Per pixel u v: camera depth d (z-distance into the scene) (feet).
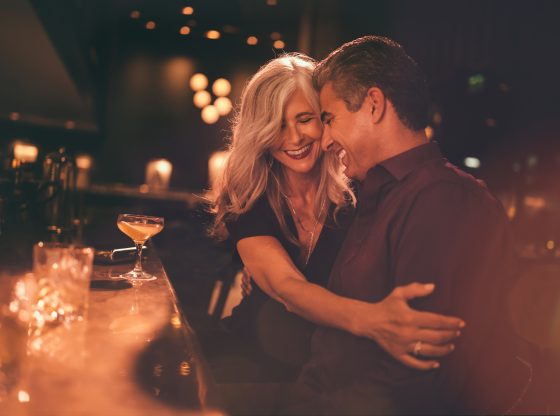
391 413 3.89
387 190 4.18
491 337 3.92
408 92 4.27
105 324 3.77
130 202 22.06
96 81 23.57
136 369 3.01
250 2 26.73
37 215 8.23
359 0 25.45
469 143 18.67
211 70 30.17
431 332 3.66
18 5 11.10
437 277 3.83
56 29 13.26
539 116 17.28
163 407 2.58
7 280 4.66
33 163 8.27
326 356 4.27
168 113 29.84
